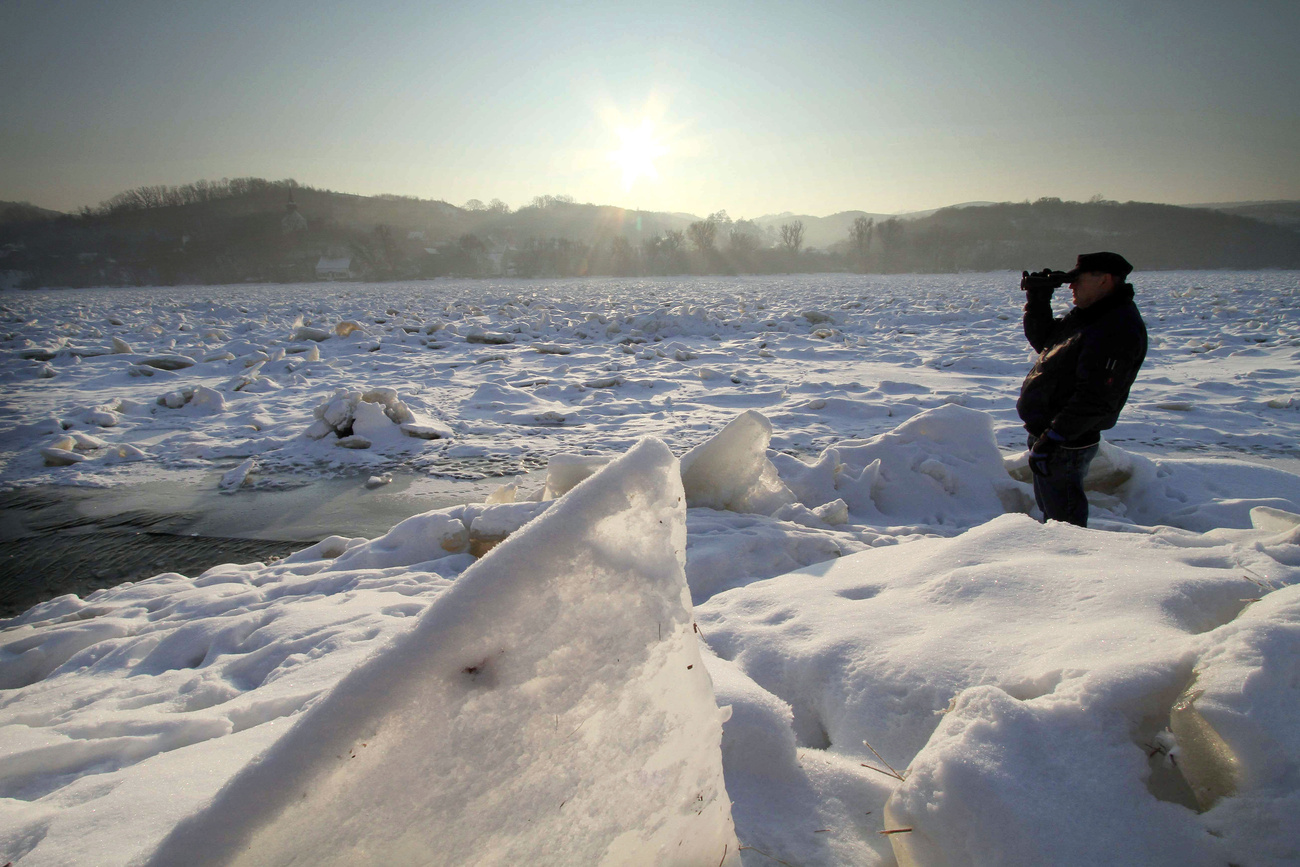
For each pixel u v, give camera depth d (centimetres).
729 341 1736
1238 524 450
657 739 100
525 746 88
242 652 308
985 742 131
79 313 2975
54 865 135
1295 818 107
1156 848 115
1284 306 2403
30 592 464
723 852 115
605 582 91
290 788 76
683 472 465
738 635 240
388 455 769
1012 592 216
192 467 740
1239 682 125
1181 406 877
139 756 213
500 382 1198
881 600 240
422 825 84
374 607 340
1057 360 375
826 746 194
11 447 822
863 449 547
